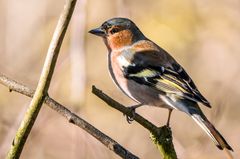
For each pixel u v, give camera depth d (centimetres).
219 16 1452
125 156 704
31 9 1437
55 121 1284
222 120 1409
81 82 1070
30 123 677
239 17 1455
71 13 639
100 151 1150
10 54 1397
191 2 1417
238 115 1420
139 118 785
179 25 1391
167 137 787
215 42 1448
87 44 1397
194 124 1362
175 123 1375
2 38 1411
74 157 1137
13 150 682
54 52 655
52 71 664
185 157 1161
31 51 1408
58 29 645
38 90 669
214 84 1441
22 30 1422
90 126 705
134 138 1372
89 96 1343
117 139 1365
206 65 1445
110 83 1378
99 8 1424
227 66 1452
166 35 1376
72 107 1060
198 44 1417
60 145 1284
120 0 1205
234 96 1441
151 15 1399
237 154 1345
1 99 1273
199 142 1184
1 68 1331
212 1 1463
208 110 1427
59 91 1265
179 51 1395
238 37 1452
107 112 1356
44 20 1432
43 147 1281
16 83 736
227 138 1395
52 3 1441
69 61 1270
